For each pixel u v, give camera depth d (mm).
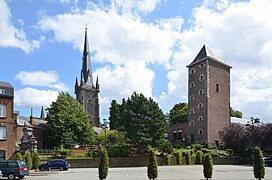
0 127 51062
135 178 31453
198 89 77625
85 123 73312
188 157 58844
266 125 68500
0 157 50375
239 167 52000
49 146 70875
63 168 45688
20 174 31547
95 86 142875
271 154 67375
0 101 51688
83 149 61656
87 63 141500
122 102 95312
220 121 76125
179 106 108625
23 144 52875
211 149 66875
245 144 68875
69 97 75812
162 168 48438
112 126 95625
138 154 58500
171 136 86188
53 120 70625
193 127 77562
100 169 25531
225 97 78875
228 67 81562
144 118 59000
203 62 77438
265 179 30125
